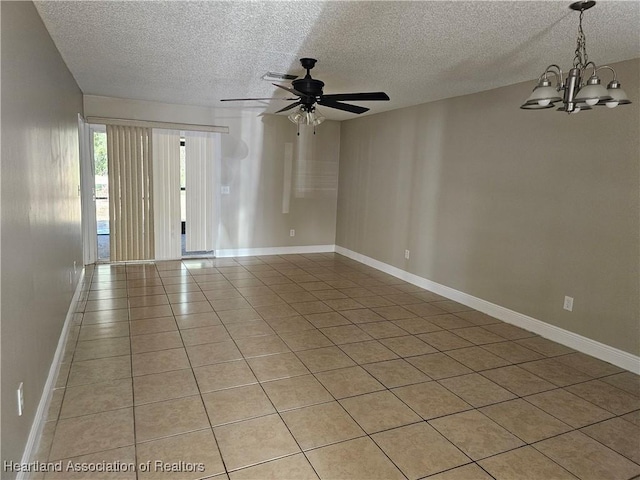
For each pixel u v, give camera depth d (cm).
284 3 239
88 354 317
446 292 498
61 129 345
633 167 312
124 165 588
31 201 220
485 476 203
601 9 229
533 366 323
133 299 450
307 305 452
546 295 380
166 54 348
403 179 569
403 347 351
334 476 199
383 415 251
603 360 335
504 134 416
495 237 430
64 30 289
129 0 240
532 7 230
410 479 199
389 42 299
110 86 486
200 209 650
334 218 748
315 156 714
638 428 246
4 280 165
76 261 440
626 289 320
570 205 357
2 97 169
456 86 423
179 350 328
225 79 438
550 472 208
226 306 437
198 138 633
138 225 609
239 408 252
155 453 209
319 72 390
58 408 245
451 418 250
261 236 696
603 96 207
